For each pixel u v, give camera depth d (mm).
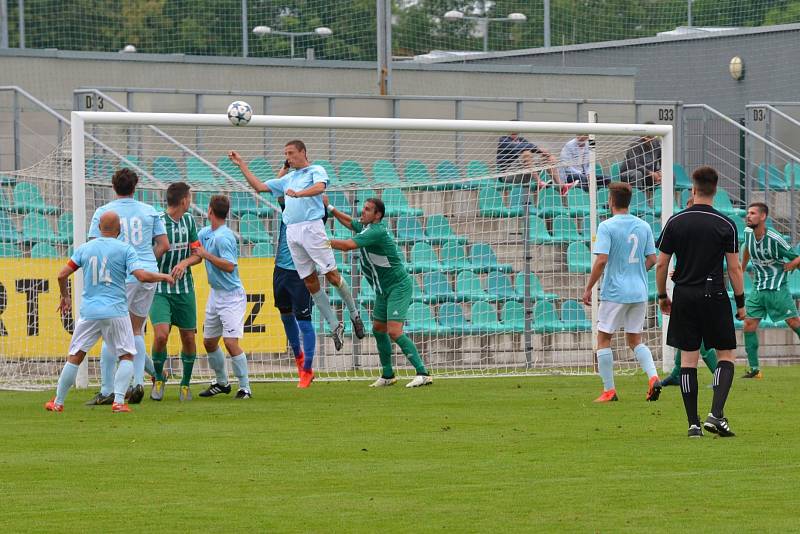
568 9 85438
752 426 31547
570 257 55250
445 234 55281
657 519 20234
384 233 42062
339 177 60125
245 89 66812
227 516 20609
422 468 25219
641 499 21875
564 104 66062
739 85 77438
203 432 30719
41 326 46406
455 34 89375
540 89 72812
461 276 53938
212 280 38875
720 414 29422
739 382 44688
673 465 25406
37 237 49031
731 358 29562
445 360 52969
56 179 46750
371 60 78562
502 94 71875
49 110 55094
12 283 46312
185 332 38594
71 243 48875
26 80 62219
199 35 80188
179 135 58500
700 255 28891
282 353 49875
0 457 26734
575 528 19609
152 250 37062
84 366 43406
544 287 54938
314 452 27391
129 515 20703
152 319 37781
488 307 53625
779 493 22375
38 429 31281
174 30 80438
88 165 51062
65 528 19781
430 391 41688
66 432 30719
